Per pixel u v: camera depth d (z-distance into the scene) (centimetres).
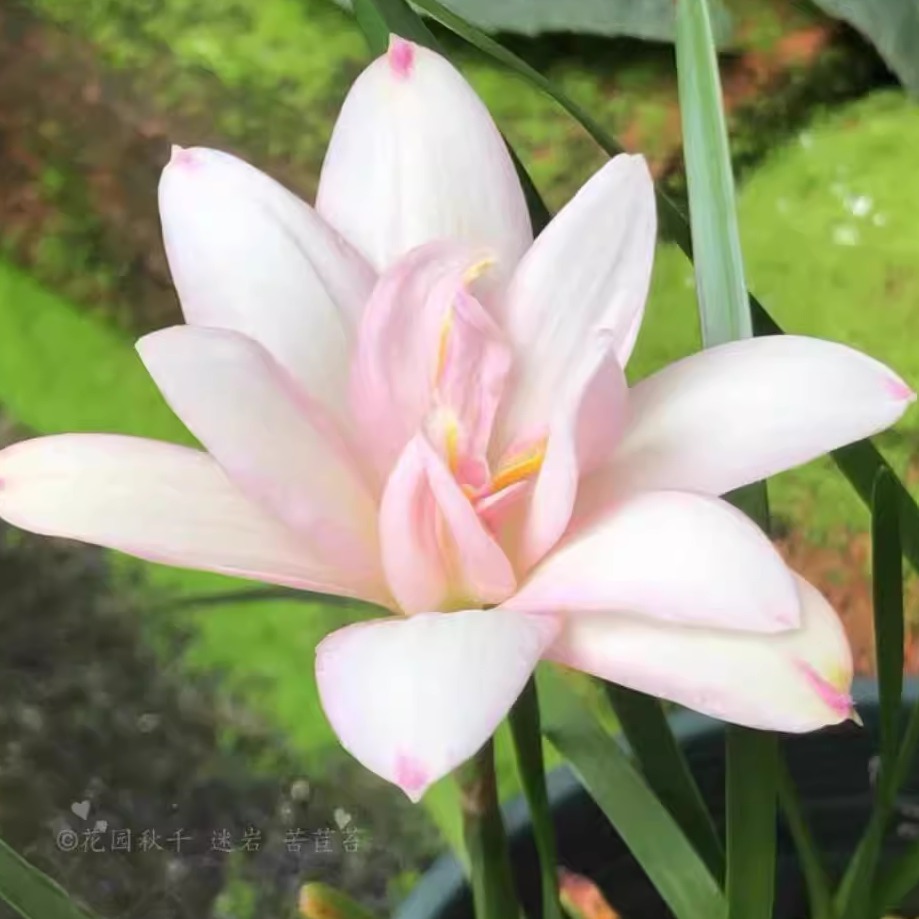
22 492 17
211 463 18
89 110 49
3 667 42
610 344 16
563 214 18
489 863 19
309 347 18
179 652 42
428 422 18
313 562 18
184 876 37
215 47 49
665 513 17
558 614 17
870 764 25
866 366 17
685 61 19
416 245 19
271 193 18
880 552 19
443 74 19
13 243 49
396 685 15
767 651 16
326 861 37
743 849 19
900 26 44
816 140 45
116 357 47
